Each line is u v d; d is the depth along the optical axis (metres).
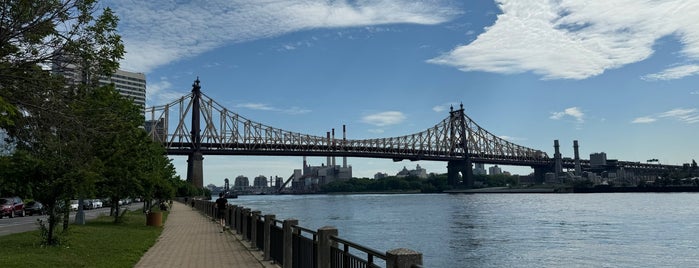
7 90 7.96
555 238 39.41
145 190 27.75
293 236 10.72
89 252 14.64
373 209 86.38
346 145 151.50
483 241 37.41
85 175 15.92
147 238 19.64
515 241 37.47
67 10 8.48
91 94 10.29
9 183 15.73
